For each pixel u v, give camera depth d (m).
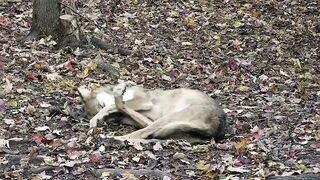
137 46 17.05
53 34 16.20
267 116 11.94
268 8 21.89
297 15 21.67
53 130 10.50
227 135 10.71
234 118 11.80
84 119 11.43
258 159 9.09
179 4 21.44
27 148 9.44
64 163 8.69
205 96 10.59
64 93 12.81
